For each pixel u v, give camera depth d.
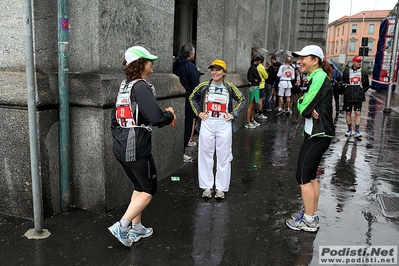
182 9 13.32
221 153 4.41
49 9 3.54
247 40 10.13
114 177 3.97
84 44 3.72
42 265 2.96
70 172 3.90
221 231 3.65
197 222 3.83
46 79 3.54
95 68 3.71
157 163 4.96
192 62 6.16
